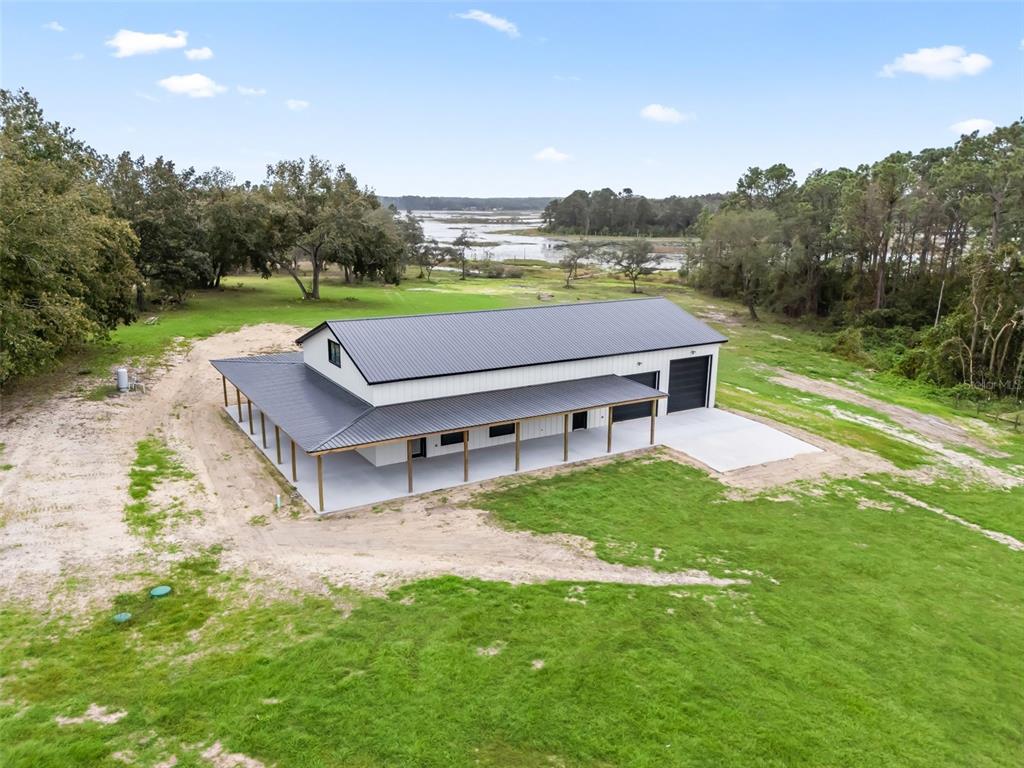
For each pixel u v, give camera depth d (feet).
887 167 196.95
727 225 231.50
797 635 49.47
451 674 42.16
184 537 59.82
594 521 67.36
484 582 53.88
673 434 95.66
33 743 35.04
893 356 167.53
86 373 108.88
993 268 148.97
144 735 36.19
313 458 80.59
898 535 70.18
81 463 74.13
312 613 48.47
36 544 56.39
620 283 302.04
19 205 85.87
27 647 43.24
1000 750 39.45
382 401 77.05
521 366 85.97
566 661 44.11
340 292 213.87
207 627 46.39
